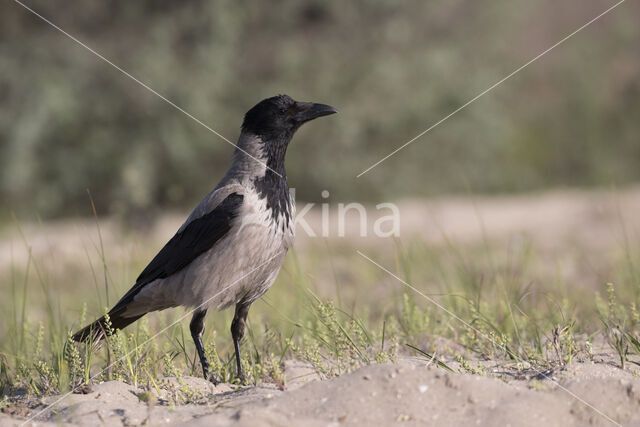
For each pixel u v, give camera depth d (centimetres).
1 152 2025
